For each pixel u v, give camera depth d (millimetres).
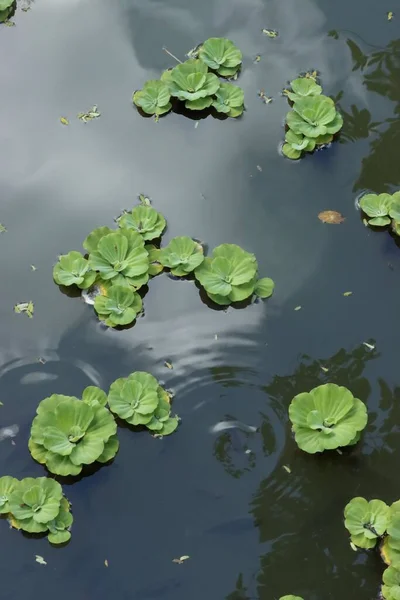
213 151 3887
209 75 3949
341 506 3463
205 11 4109
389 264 3725
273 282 3693
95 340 3629
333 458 3506
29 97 3973
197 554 3418
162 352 3613
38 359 3607
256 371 3594
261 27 4078
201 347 3617
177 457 3508
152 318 3656
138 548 3422
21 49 4051
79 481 3484
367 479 3486
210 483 3484
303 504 3463
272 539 3430
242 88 3984
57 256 3738
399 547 3371
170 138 3910
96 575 3396
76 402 3488
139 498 3469
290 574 3398
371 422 3543
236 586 3391
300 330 3641
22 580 3391
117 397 3525
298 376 3588
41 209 3801
